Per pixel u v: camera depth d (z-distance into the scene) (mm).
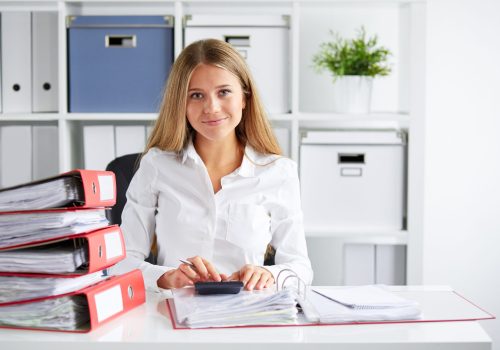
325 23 2838
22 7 2572
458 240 2871
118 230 1192
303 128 2850
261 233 1634
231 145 1657
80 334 1015
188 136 1649
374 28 2828
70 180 1084
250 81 1583
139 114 2445
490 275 2869
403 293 1326
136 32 2453
